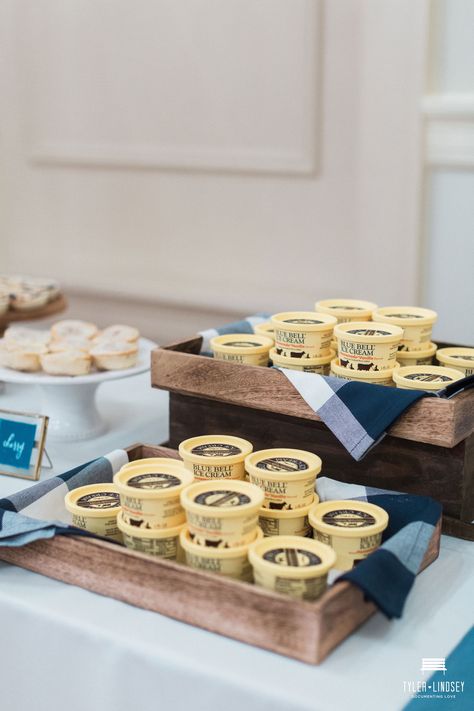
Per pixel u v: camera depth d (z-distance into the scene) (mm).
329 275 3041
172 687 861
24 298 1903
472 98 2598
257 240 3172
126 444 1510
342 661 864
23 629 964
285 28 2918
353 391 1139
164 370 1308
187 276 3359
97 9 3297
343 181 2941
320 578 900
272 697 807
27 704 982
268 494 1060
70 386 1497
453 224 2740
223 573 943
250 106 3049
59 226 3633
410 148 2734
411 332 1298
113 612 948
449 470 1142
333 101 2896
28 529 1013
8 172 3697
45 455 1413
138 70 3262
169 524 1008
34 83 3514
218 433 1326
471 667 938
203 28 3086
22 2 3449
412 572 960
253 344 1363
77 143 3475
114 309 3584
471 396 1112
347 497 1123
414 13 2637
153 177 3350
